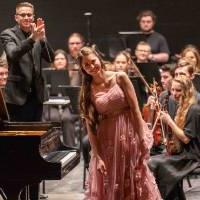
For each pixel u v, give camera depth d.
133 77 11.01
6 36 9.15
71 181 11.21
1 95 7.88
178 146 8.98
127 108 7.62
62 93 12.51
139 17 14.80
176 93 8.95
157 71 11.70
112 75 7.51
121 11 16.45
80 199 9.98
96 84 7.54
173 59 14.70
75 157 8.52
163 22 16.36
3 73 9.21
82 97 7.61
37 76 9.20
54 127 8.74
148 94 11.47
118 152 7.62
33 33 8.77
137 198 7.70
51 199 10.00
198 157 8.91
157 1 16.33
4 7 16.56
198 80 11.06
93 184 7.73
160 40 14.53
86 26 16.53
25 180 7.74
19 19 9.16
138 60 13.37
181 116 8.93
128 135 7.62
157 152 9.73
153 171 8.88
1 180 7.77
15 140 7.71
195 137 8.84
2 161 7.75
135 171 7.65
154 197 7.75
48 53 9.29
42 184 11.03
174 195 8.92
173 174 8.77
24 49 8.80
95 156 7.64
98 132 7.66
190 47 12.21
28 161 7.71
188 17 16.27
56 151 8.64
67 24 16.58
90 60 7.39
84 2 16.50
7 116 8.20
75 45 13.90
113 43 14.07
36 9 16.56
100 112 7.59
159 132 9.62
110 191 7.66
